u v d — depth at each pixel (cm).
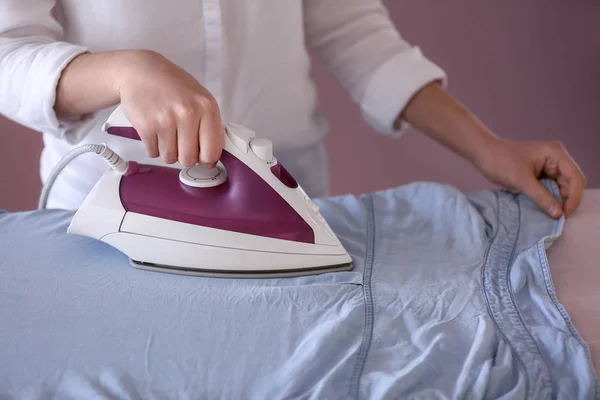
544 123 191
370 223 103
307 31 127
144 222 89
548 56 184
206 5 103
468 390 70
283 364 73
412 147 193
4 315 80
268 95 115
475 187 198
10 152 186
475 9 180
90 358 74
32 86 90
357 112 189
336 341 75
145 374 72
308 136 123
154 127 82
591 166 195
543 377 72
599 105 188
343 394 69
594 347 78
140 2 101
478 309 82
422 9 180
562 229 100
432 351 74
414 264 93
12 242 94
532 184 105
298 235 89
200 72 109
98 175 113
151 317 80
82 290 85
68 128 98
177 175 94
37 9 97
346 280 88
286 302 83
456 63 186
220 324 79
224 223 88
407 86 117
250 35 108
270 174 88
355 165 196
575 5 179
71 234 94
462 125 115
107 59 87
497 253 95
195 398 69
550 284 87
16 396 70
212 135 83
